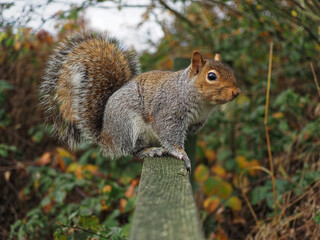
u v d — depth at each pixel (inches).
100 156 316.5
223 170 297.7
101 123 245.1
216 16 332.8
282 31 305.4
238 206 273.0
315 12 272.1
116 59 247.3
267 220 282.4
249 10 298.4
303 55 312.5
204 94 198.2
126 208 252.7
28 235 283.1
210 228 299.1
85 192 301.0
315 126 271.0
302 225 258.7
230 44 317.7
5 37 276.8
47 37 303.4
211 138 328.5
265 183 293.6
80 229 221.5
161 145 229.5
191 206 114.2
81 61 244.5
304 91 327.6
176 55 370.0
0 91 324.2
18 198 323.0
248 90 328.5
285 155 300.7
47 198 270.1
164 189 134.7
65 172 303.4
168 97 210.7
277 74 322.0
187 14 347.3
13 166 313.7
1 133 338.0
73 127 253.4
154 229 97.4
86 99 244.4
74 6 274.2
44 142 342.3
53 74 252.7
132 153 225.6
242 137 314.3
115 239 207.8
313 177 261.4
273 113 321.1
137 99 222.4
